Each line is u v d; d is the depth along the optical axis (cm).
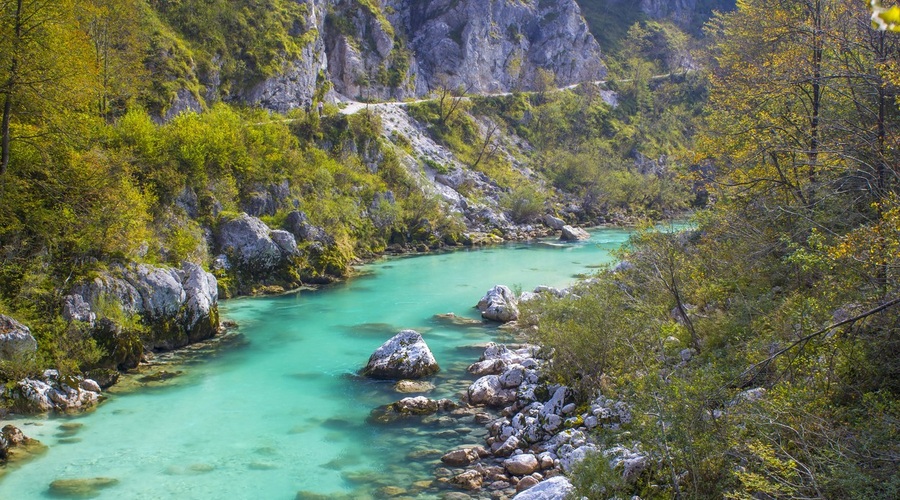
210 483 1485
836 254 1164
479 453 1617
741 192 2111
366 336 2762
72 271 2353
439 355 2473
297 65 6444
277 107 6172
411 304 3400
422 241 5697
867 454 965
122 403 1989
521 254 5247
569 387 1822
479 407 1936
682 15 14262
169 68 5144
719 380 1255
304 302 3456
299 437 1744
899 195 1311
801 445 1021
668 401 1173
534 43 10912
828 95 1948
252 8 6425
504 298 3173
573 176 8319
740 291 1823
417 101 8350
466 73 9544
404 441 1716
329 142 5791
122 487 1462
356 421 1852
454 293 3684
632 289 2166
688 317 1852
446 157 7494
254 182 4416
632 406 1305
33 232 2395
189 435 1756
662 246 2041
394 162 6169
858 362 1174
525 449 1627
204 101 5447
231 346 2616
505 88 10256
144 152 3522
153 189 3403
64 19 2511
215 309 2833
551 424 1684
